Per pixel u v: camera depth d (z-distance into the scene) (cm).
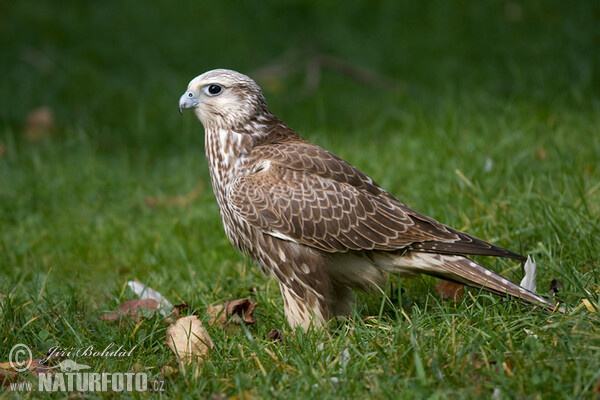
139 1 2283
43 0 2244
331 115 1752
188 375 717
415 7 2200
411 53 2020
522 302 789
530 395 629
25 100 1848
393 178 1264
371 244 847
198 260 1109
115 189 1438
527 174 1183
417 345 707
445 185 1183
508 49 1930
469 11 2117
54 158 1572
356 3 2241
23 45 2041
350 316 865
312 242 852
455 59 1948
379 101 1792
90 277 1090
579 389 623
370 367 709
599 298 750
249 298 932
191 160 1591
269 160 884
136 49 2088
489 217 1044
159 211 1361
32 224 1307
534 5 2056
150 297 976
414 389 648
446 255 837
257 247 886
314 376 688
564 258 922
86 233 1255
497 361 678
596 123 1398
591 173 1162
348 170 883
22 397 721
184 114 1795
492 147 1300
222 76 916
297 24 2211
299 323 862
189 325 801
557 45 1877
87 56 2038
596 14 1945
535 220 1010
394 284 958
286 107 1825
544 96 1597
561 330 701
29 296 969
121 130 1758
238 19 2242
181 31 2172
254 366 743
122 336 839
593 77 1689
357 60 2028
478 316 773
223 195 924
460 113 1521
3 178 1468
